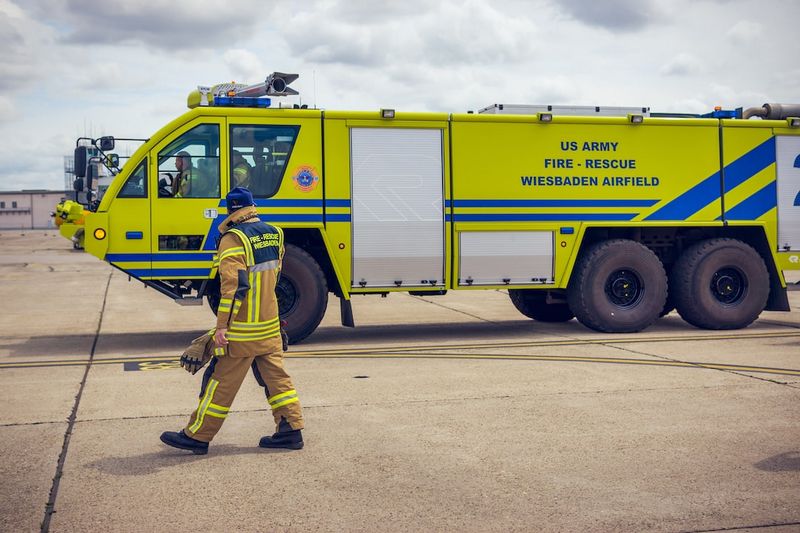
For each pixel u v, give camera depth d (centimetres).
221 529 434
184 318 1428
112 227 1016
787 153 1202
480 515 452
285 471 531
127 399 742
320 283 1057
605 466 536
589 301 1133
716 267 1170
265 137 1049
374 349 1033
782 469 528
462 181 1100
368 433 621
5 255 3691
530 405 707
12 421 661
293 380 823
